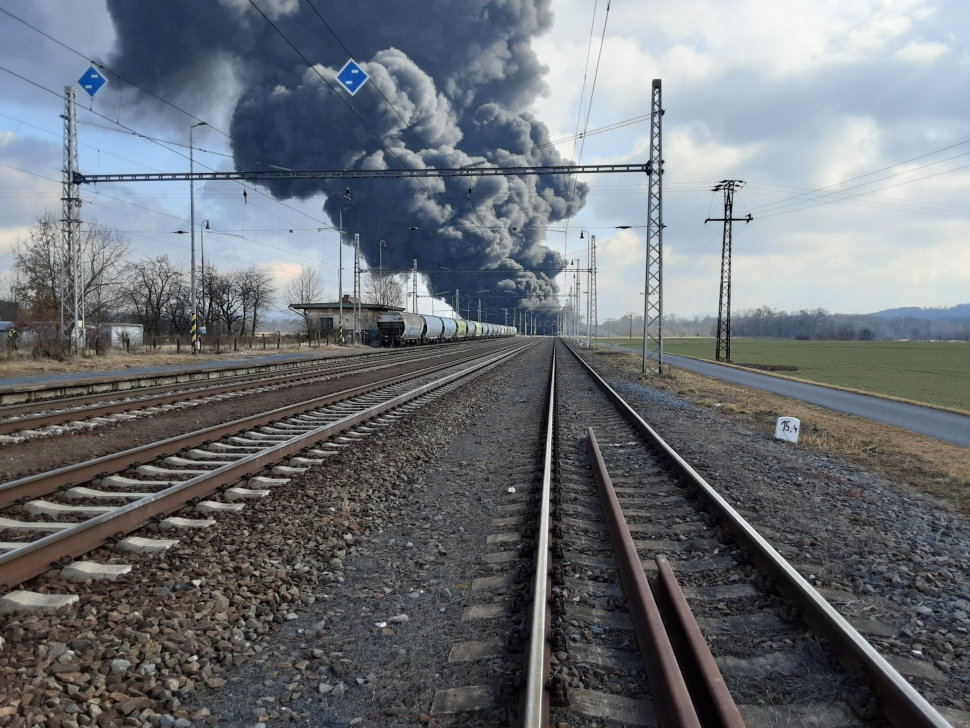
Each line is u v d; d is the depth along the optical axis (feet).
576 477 29.32
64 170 94.89
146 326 211.20
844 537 21.31
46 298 152.76
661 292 103.09
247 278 249.96
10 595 14.37
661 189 97.86
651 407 61.98
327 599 15.96
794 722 10.76
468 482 28.27
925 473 33.68
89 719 10.64
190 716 11.02
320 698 11.60
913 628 14.44
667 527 21.61
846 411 64.80
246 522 21.03
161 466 28.17
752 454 37.52
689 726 9.04
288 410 44.37
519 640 12.83
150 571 16.67
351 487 26.04
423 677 12.17
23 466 27.96
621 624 14.11
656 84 95.81
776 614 14.74
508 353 176.04
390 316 209.97
